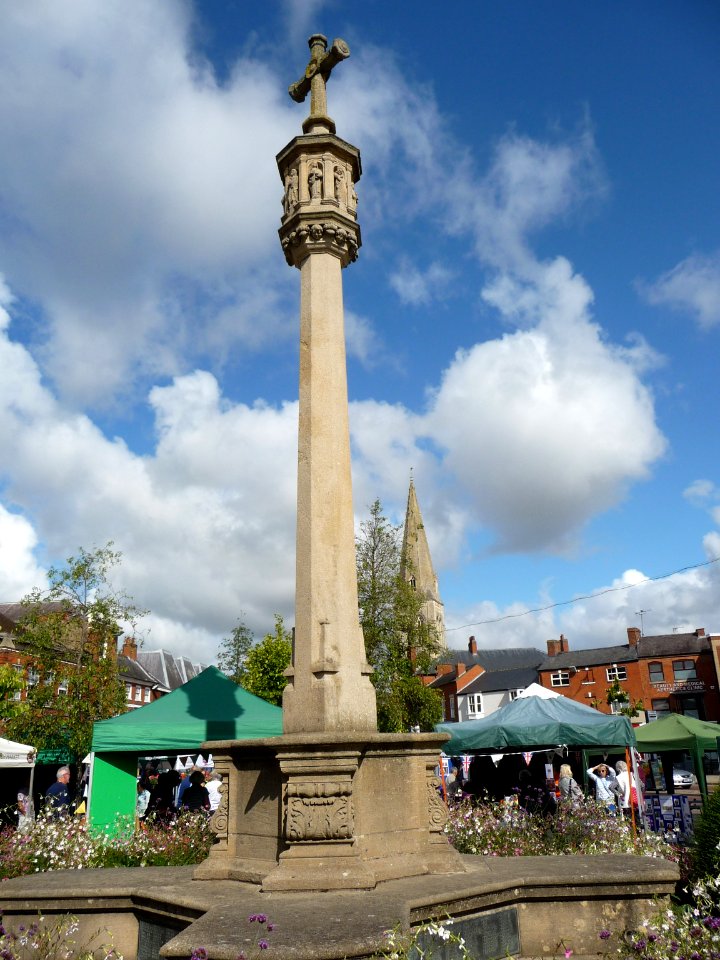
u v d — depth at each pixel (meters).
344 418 6.86
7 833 8.98
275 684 28.81
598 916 5.45
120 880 5.98
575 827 9.90
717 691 57.53
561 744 14.43
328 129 7.88
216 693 12.39
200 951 3.41
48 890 5.59
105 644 19.92
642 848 9.49
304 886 4.91
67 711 18.36
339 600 6.20
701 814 6.23
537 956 5.30
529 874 5.63
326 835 5.13
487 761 15.30
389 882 5.28
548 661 66.31
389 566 28.17
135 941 5.46
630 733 14.38
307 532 6.39
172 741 11.60
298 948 3.49
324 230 7.30
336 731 5.71
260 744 5.45
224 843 5.88
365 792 5.55
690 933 4.43
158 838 9.25
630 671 61.34
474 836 9.57
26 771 15.96
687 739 17.69
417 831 5.87
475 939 5.02
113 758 11.96
